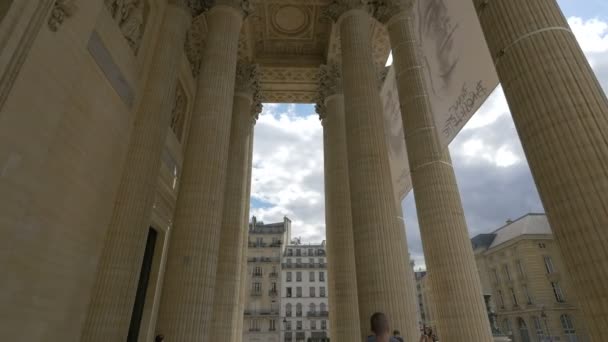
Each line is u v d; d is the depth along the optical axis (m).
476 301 8.00
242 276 17.83
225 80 11.25
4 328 5.39
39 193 6.20
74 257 7.36
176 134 14.79
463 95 8.40
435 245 8.75
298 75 20.84
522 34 5.30
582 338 33.75
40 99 5.55
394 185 13.41
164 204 13.57
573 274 4.18
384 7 13.13
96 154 8.19
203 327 8.16
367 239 8.99
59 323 6.85
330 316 15.38
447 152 10.06
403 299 8.30
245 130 17.64
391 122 13.83
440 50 9.27
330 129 17.73
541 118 4.79
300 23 18.97
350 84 11.44
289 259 56.00
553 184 4.51
